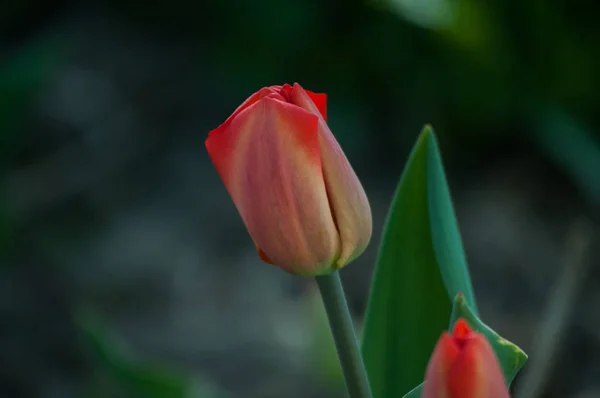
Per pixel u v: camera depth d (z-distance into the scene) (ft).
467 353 2.36
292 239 2.54
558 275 6.70
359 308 6.66
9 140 8.21
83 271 7.18
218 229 7.56
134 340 6.46
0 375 6.50
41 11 10.18
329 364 5.28
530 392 3.26
